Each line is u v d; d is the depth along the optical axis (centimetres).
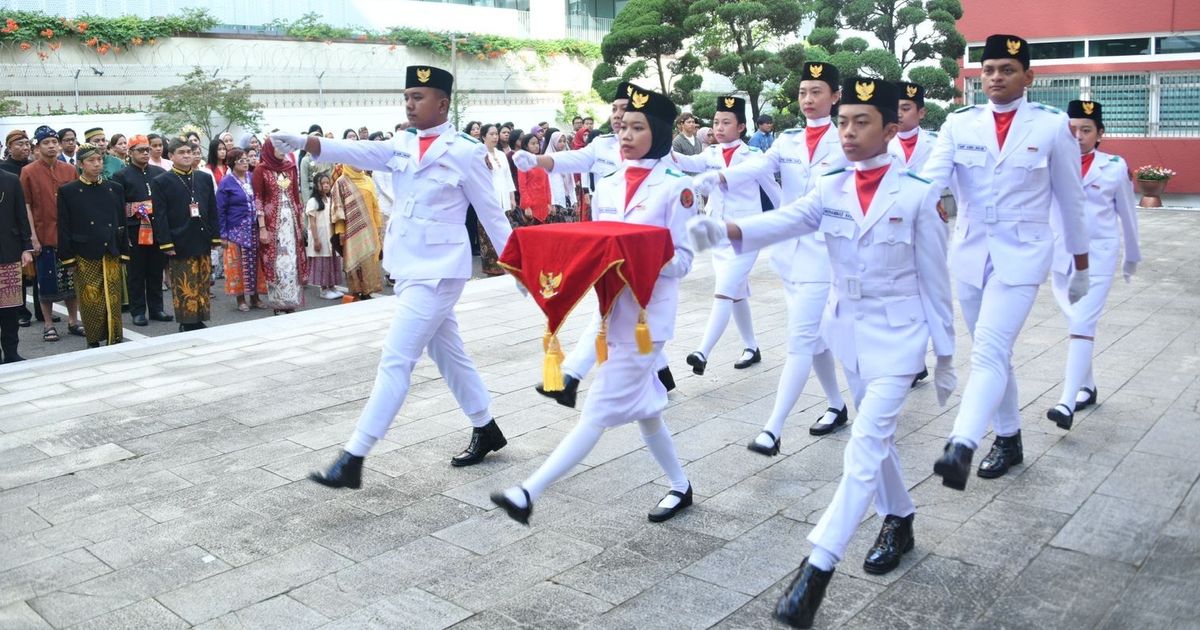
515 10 2984
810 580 356
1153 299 970
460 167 514
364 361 803
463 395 542
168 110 1997
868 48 1750
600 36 3219
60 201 873
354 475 483
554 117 2814
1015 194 491
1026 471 520
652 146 471
